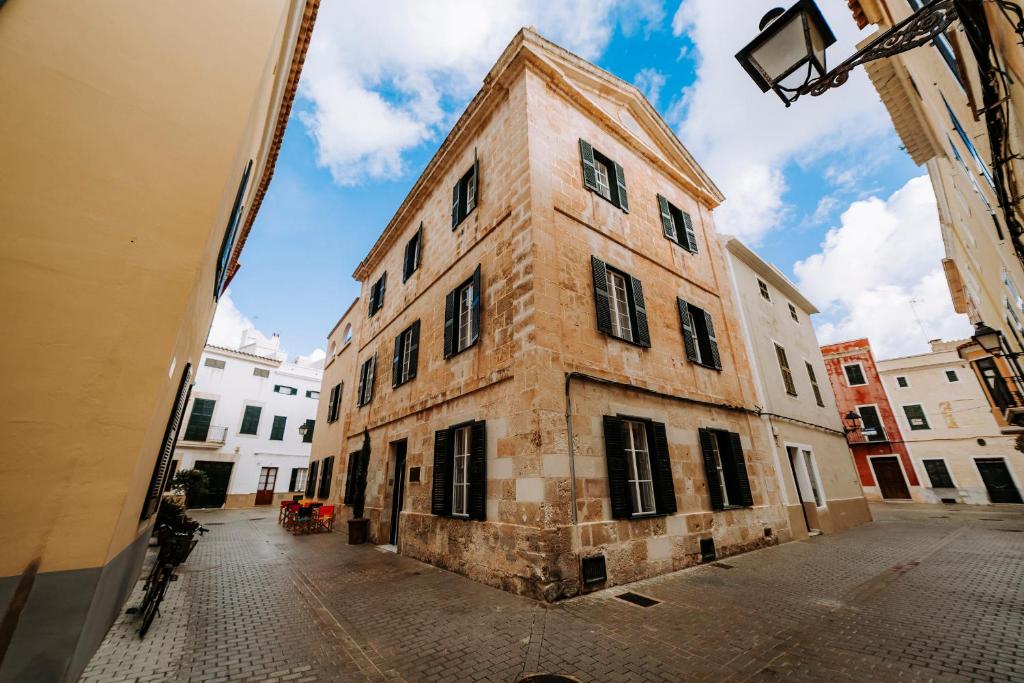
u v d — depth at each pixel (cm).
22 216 258
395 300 1212
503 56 827
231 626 417
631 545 594
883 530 1120
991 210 506
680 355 853
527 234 658
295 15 498
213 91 352
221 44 369
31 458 237
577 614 446
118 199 292
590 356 662
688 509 714
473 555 620
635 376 723
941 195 1069
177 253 305
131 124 309
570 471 562
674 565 641
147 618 382
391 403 1054
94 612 254
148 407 276
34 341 249
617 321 767
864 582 570
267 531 1237
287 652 357
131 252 288
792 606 469
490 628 410
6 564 222
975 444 2052
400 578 619
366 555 816
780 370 1190
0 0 274
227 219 433
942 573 612
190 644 368
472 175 928
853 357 2411
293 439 2562
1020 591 498
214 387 2338
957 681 293
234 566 714
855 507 1279
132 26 328
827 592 523
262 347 3062
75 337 260
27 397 242
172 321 293
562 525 527
